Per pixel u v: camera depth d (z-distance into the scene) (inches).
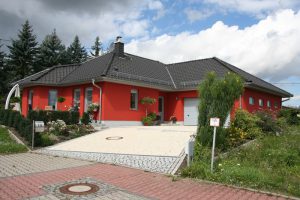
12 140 599.2
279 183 306.8
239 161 391.2
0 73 1748.3
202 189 295.9
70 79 946.7
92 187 293.1
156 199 262.4
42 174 346.9
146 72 1005.2
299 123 900.0
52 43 1985.7
